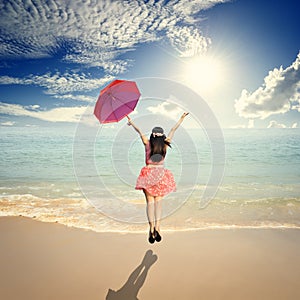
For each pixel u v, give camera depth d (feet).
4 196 22.15
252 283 10.15
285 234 14.42
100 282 10.34
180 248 12.90
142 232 14.82
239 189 24.35
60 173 32.91
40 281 10.41
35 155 46.85
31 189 24.68
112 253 12.51
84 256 12.26
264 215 17.39
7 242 13.61
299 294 9.50
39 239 13.96
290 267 11.21
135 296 9.51
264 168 35.78
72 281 10.40
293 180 28.43
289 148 53.93
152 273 10.90
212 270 11.03
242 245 13.14
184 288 9.92
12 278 10.61
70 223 16.07
